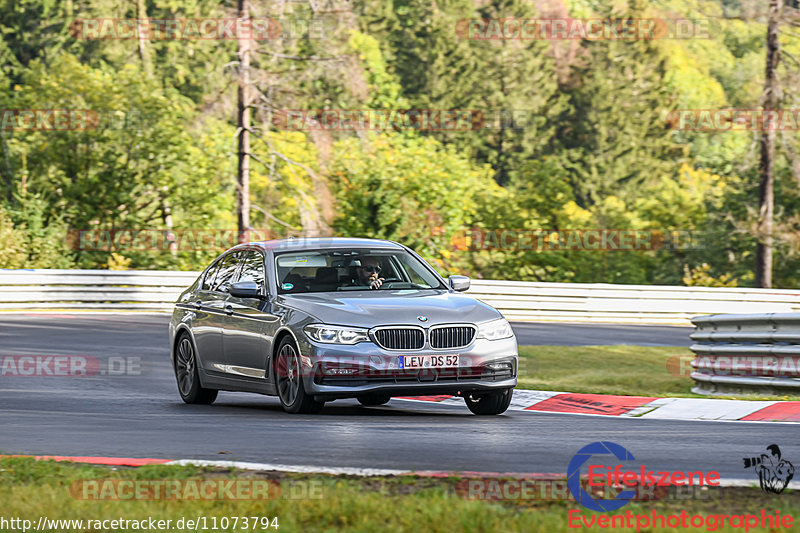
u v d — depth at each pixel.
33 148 136.12
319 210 121.56
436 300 32.06
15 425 28.73
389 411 34.06
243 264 35.47
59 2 184.62
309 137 122.00
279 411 32.88
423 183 142.88
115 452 23.83
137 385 43.25
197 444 24.83
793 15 117.00
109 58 178.12
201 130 116.00
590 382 47.78
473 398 32.97
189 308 37.12
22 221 129.62
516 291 91.69
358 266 34.09
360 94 120.62
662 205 179.12
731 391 40.34
